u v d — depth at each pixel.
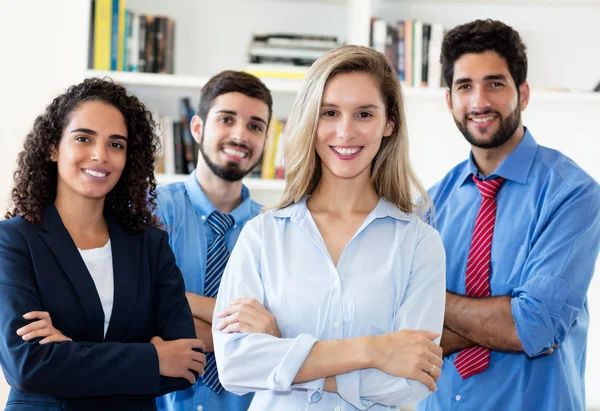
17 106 3.23
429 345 1.52
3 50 3.22
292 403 1.57
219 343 1.59
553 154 2.16
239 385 1.54
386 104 1.71
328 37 3.32
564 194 2.04
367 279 1.61
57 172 1.88
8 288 1.67
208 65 3.51
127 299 1.80
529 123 3.51
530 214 2.09
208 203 2.44
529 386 2.02
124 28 3.21
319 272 1.62
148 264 1.89
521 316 1.94
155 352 1.72
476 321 1.99
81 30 3.22
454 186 2.31
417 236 1.68
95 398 1.71
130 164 1.93
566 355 2.06
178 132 3.28
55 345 1.62
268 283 1.64
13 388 1.70
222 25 3.52
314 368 1.50
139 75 3.16
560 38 3.51
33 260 1.73
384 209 1.70
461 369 2.06
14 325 1.63
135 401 1.77
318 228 1.70
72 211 1.84
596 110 3.47
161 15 3.43
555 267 1.97
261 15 3.54
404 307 1.60
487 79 2.14
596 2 3.45
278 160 3.31
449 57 2.23
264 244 1.67
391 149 1.75
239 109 2.46
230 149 2.44
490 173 2.22
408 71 3.28
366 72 1.66
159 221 2.08
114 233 1.88
